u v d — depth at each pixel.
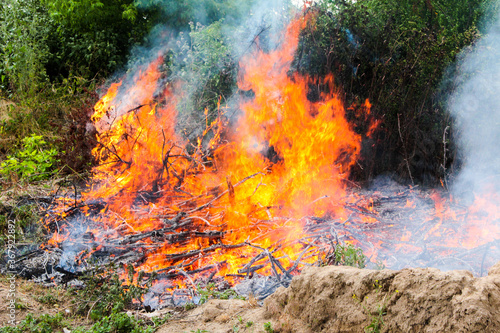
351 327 2.71
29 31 10.73
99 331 3.42
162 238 4.94
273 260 4.38
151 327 3.47
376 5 8.88
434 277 2.50
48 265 4.59
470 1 9.45
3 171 6.48
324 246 4.78
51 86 10.00
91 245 4.84
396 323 2.52
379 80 8.08
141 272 4.24
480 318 2.22
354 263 3.88
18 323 3.52
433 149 7.75
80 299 3.98
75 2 10.93
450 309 2.35
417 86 7.93
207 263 4.78
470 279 2.44
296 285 3.08
